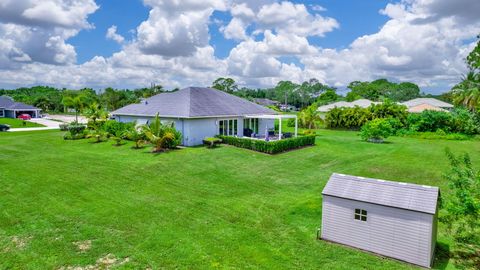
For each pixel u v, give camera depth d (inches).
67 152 1014.4
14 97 4232.3
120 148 1071.0
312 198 619.2
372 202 404.5
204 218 518.3
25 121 2413.9
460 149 1171.3
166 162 863.7
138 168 806.5
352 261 389.4
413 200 388.2
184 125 1109.1
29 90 5821.9
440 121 1585.9
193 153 971.3
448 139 1455.5
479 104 1393.9
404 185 412.5
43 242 426.6
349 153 1065.5
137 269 365.7
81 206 559.2
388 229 397.1
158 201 591.8
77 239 436.8
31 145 1159.6
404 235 386.9
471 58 1408.7
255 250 414.0
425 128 1619.1
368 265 380.5
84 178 724.0
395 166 885.8
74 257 389.7
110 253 401.1
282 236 457.1
